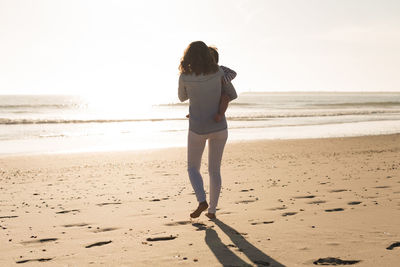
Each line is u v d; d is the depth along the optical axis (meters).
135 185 6.66
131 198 5.38
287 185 6.09
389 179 6.23
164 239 3.25
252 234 3.30
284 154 11.95
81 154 12.78
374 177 6.53
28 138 18.72
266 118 34.22
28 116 38.53
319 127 24.69
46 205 5.03
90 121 30.56
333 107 64.38
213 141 3.55
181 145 15.99
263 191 5.61
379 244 2.91
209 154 3.65
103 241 3.25
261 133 20.64
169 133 21.50
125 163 10.59
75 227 3.81
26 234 3.57
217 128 3.44
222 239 3.18
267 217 3.96
